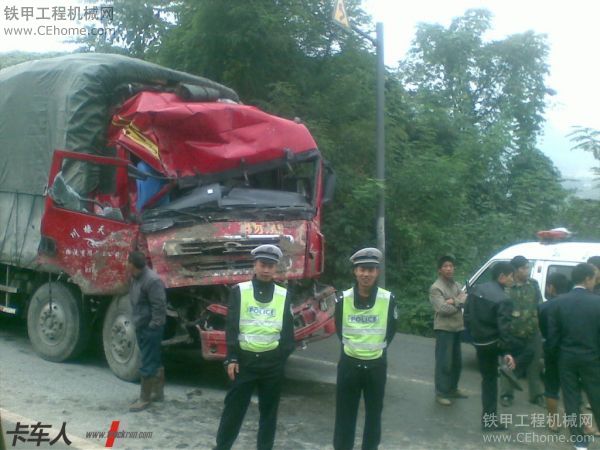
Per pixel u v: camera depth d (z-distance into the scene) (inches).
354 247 564.1
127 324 345.7
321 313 352.5
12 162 390.9
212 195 332.2
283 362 240.2
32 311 387.2
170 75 392.5
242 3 572.4
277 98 570.6
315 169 370.0
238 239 327.9
